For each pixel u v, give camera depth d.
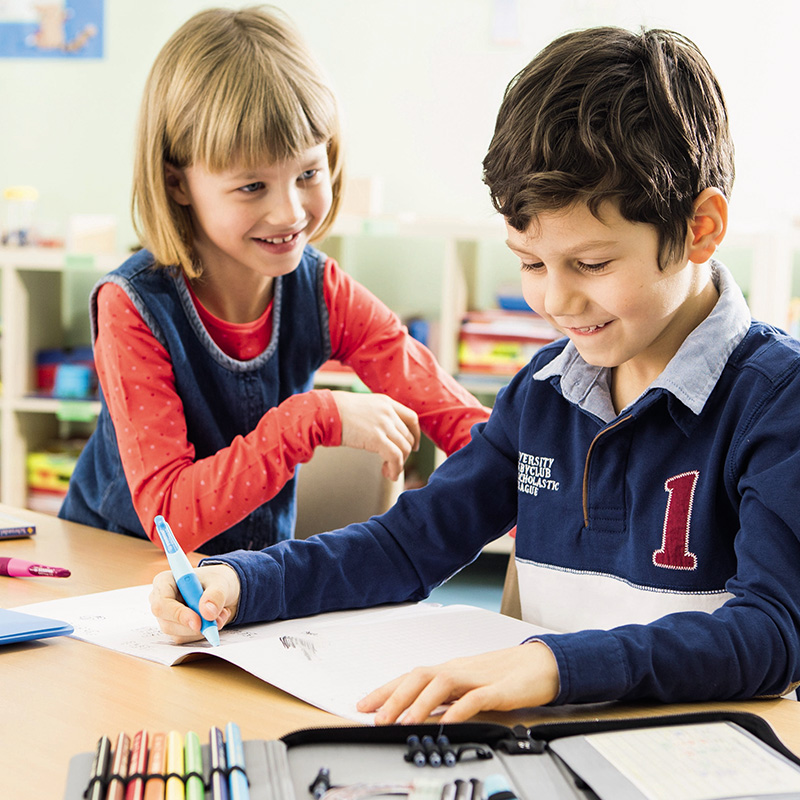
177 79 1.15
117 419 1.16
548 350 0.98
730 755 0.52
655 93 0.70
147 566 1.01
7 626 0.74
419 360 1.39
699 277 0.82
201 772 0.48
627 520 0.84
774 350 0.79
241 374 1.30
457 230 2.74
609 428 0.84
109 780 0.48
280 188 1.15
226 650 0.71
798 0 2.91
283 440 1.11
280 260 1.20
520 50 3.09
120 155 3.30
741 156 2.98
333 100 1.22
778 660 0.65
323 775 0.49
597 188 0.67
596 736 0.54
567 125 0.70
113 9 3.24
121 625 0.79
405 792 0.48
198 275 1.25
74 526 1.19
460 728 0.54
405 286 3.22
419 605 0.90
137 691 0.65
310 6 3.18
